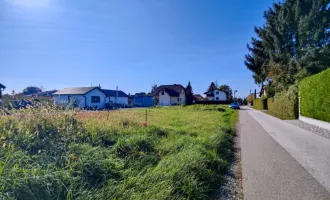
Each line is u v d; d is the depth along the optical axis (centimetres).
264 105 3662
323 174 458
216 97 7500
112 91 4725
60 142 449
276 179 432
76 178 318
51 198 275
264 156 609
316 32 2248
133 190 318
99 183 332
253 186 399
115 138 570
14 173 287
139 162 436
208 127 1012
